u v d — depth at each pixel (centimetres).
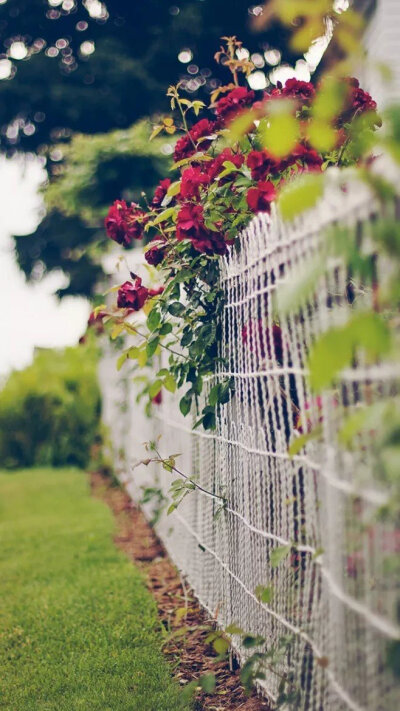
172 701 393
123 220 485
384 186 208
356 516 245
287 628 330
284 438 321
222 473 444
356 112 387
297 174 390
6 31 1906
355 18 242
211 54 1712
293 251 287
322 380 203
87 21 1897
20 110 1853
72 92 1805
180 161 454
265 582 361
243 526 405
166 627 517
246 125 263
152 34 1780
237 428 408
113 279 1063
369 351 205
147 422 836
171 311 448
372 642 231
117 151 1391
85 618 547
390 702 223
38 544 827
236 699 389
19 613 575
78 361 1681
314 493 288
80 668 451
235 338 413
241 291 391
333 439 259
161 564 703
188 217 416
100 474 1443
